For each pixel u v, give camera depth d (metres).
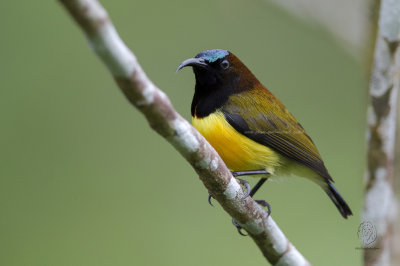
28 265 11.86
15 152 12.37
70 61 12.84
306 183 12.95
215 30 13.69
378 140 8.16
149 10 13.44
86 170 12.70
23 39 12.57
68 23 12.80
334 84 13.95
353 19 12.62
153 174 12.89
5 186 12.16
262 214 7.43
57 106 12.70
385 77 7.89
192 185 12.99
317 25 13.02
